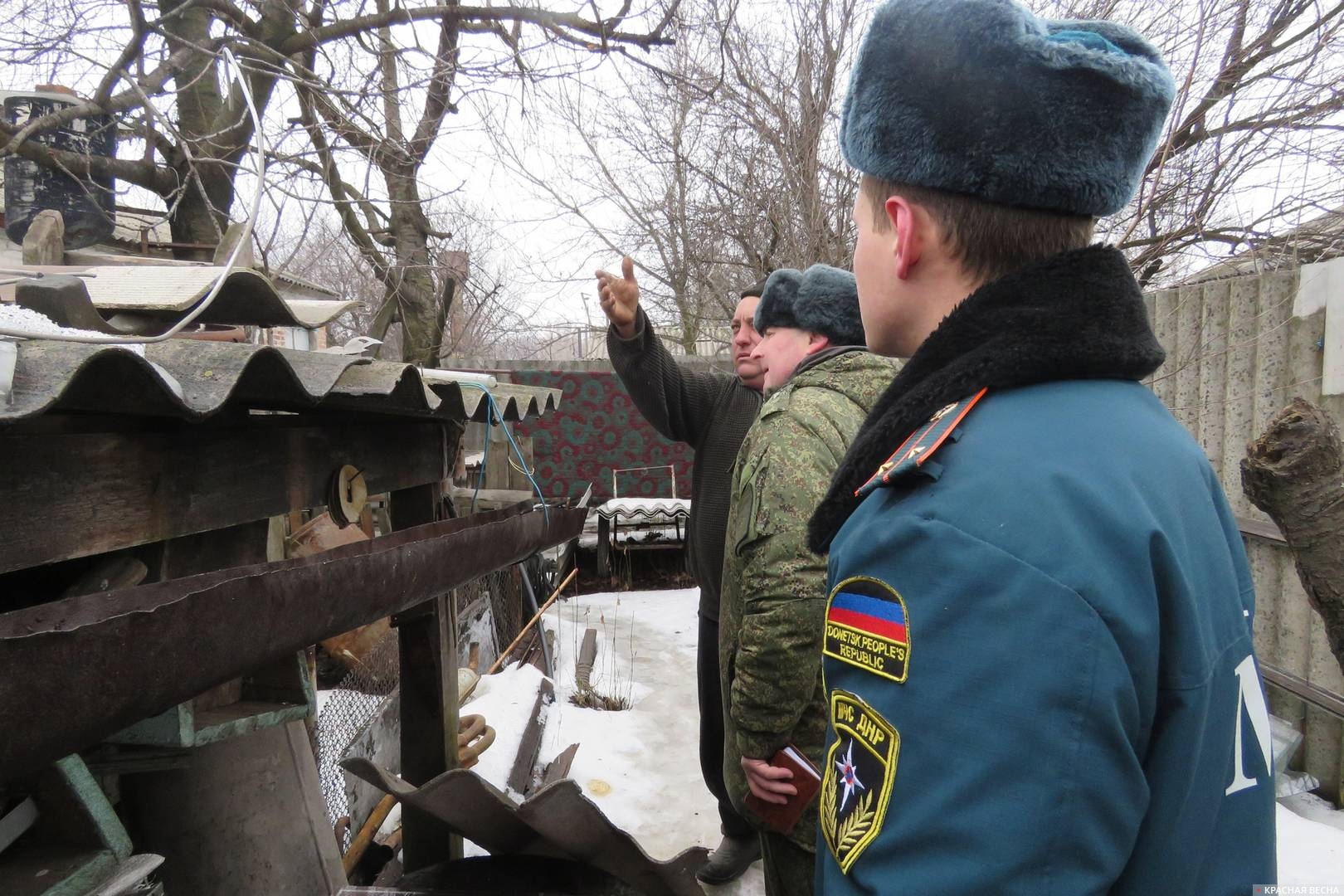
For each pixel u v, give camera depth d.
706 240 7.41
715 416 2.82
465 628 4.30
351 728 2.85
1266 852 0.68
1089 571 0.59
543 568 6.30
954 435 0.70
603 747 3.83
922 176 0.76
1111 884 0.57
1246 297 3.19
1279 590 3.09
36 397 0.79
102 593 0.90
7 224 2.71
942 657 0.61
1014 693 0.58
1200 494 0.68
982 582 0.61
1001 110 0.70
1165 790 0.62
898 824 0.61
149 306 1.42
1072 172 0.70
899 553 0.66
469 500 3.00
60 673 0.79
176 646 0.92
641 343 2.79
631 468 8.71
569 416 8.69
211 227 4.38
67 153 2.70
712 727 2.73
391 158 4.93
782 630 1.61
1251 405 3.16
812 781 1.66
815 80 5.71
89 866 1.06
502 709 3.74
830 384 1.80
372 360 1.44
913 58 0.74
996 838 0.56
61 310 1.18
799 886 1.73
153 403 0.94
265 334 4.20
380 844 2.61
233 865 1.60
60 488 0.99
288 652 1.15
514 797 3.03
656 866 1.69
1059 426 0.67
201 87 4.63
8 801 1.11
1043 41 0.69
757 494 1.68
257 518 1.37
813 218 5.70
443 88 5.02
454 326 8.43
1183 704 0.61
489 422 2.02
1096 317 0.70
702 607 2.78
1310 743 3.03
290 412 1.52
